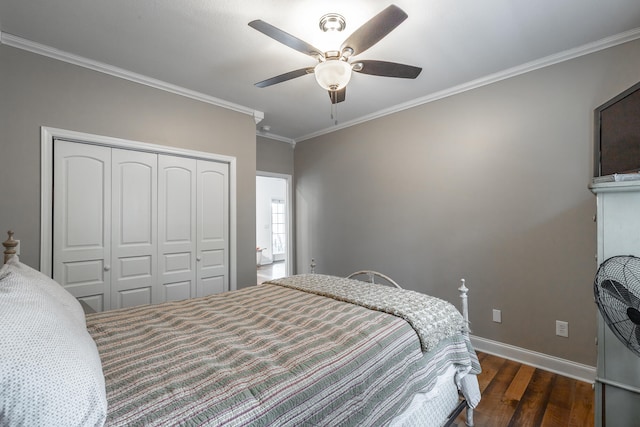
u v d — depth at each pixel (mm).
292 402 934
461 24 1968
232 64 2504
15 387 577
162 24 1980
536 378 2281
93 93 2475
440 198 3043
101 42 2191
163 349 1175
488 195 2715
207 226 3180
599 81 2170
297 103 3332
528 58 2398
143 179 2764
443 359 1579
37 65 2242
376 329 1395
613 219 1259
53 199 2316
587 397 2033
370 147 3709
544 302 2418
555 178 2361
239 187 3410
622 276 1165
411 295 1905
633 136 1687
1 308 709
